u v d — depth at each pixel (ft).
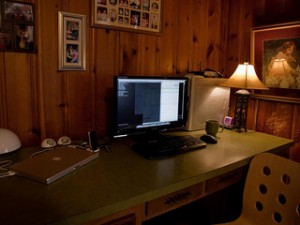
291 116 6.02
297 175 3.67
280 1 6.10
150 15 5.74
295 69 5.82
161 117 5.35
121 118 4.74
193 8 6.53
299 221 3.60
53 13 4.54
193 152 4.59
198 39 6.77
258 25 6.58
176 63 6.41
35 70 4.50
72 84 4.93
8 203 2.72
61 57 4.71
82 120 5.15
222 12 7.18
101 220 2.98
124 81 4.66
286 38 5.93
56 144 4.59
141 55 5.75
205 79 5.96
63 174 3.38
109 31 5.23
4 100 4.28
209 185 4.22
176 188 3.36
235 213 6.18
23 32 4.30
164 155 4.29
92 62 5.10
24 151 4.25
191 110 5.87
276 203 3.91
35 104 4.58
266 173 4.10
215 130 5.49
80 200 2.82
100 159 4.08
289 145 5.46
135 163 3.96
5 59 4.21
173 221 6.54
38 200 2.79
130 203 2.91
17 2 4.19
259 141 5.46
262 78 6.51
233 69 7.34
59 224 2.43
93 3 4.92
